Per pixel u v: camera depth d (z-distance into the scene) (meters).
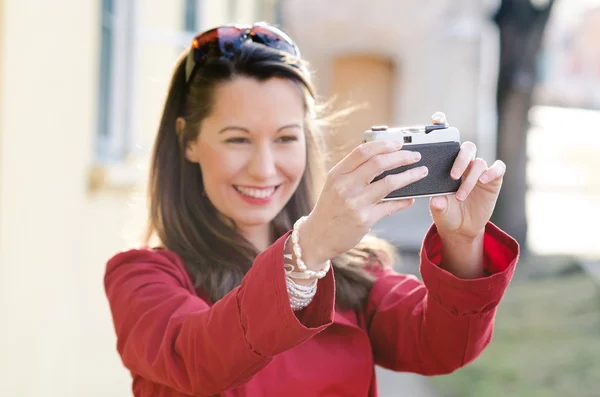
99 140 4.92
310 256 1.48
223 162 1.90
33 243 3.82
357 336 1.94
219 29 1.91
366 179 1.42
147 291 1.79
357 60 18.88
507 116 11.21
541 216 15.24
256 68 1.87
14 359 3.62
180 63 2.03
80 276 4.46
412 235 12.47
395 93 18.83
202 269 1.96
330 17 18.66
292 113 1.90
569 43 29.92
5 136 3.49
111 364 4.94
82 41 4.44
